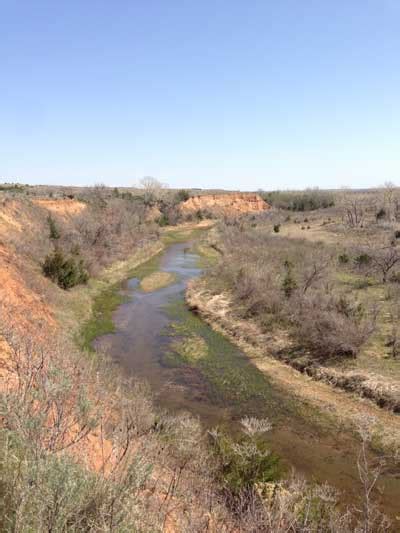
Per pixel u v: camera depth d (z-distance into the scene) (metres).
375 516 8.05
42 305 18.28
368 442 11.81
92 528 3.78
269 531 5.66
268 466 8.45
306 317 18.83
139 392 12.58
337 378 15.12
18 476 3.92
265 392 14.85
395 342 16.53
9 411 4.66
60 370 6.18
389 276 26.80
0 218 27.48
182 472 7.35
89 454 5.83
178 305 25.44
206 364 17.11
